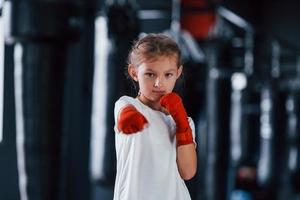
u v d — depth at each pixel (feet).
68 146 22.93
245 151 48.19
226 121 36.68
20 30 21.08
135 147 8.17
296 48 45.88
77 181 27.81
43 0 20.94
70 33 21.61
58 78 21.76
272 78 46.16
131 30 23.88
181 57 8.23
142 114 8.16
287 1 51.72
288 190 55.26
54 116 21.70
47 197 21.68
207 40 31.94
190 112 31.17
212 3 31.12
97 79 31.86
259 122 52.37
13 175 42.24
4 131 41.32
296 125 56.59
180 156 8.24
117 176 8.39
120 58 24.02
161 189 8.14
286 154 52.29
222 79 34.83
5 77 40.45
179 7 31.04
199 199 36.06
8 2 21.26
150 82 8.04
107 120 24.82
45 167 21.54
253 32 41.68
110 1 24.21
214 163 37.19
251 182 53.83
